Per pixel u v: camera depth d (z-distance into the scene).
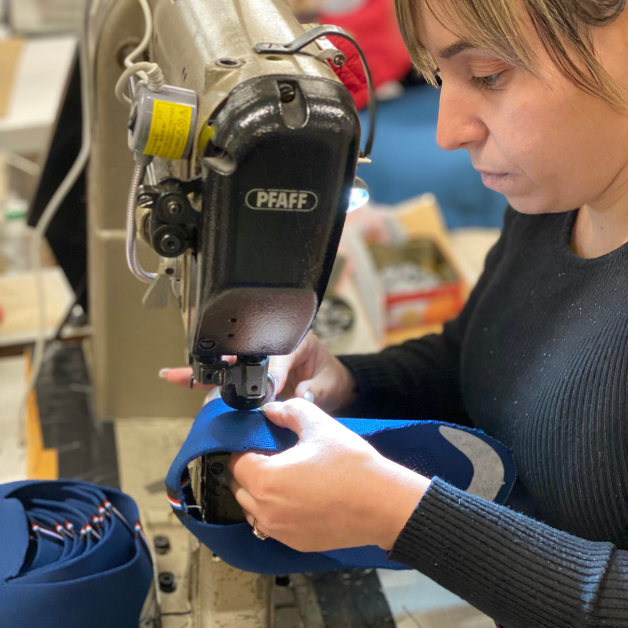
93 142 1.06
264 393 0.73
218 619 0.80
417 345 1.07
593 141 0.65
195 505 0.72
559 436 0.77
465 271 2.10
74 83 1.18
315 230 0.59
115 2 0.91
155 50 0.78
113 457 1.11
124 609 0.76
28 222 1.33
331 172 0.56
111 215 1.07
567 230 0.85
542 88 0.62
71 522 0.83
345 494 0.65
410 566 0.68
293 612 0.88
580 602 0.63
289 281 0.60
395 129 2.70
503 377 0.87
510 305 0.89
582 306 0.79
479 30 0.59
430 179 2.55
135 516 0.85
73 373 1.28
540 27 0.59
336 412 0.99
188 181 0.60
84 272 1.31
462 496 0.67
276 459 0.66
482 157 0.70
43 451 1.11
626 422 0.71
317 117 0.55
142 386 1.17
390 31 2.66
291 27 0.67
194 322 0.66
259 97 0.55
